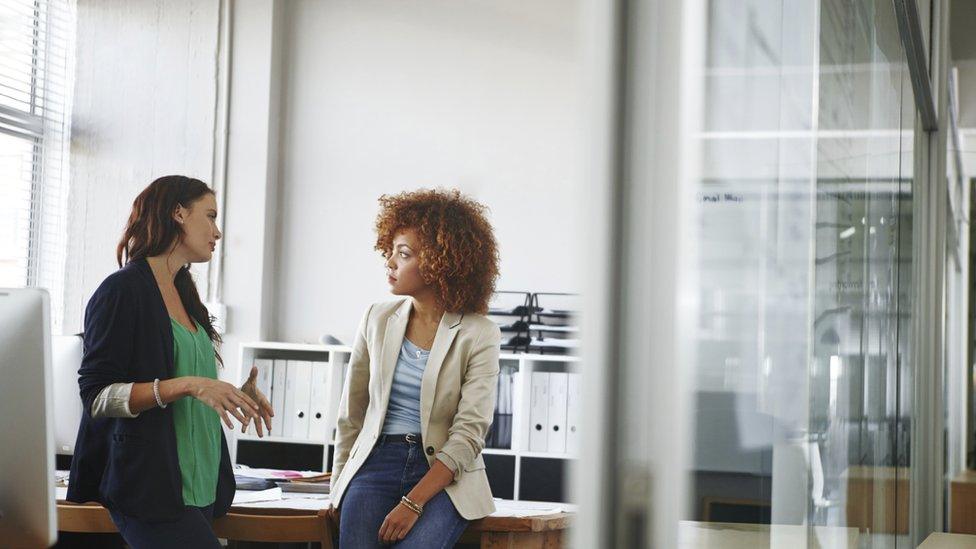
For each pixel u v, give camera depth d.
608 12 0.74
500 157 5.73
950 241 6.16
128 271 2.43
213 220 2.60
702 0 0.81
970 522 5.34
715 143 0.85
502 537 2.51
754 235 1.01
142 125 6.09
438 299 2.49
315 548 3.65
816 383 1.40
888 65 2.42
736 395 0.96
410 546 2.29
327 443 5.34
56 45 6.19
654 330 0.73
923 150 3.94
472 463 2.43
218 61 6.02
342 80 5.99
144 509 2.32
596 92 0.74
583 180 0.74
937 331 4.32
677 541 0.73
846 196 1.70
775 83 1.11
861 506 1.95
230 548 3.11
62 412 3.47
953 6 6.07
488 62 5.80
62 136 6.18
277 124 6.03
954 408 6.98
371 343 2.48
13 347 1.82
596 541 0.72
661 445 0.72
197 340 2.57
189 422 2.45
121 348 2.36
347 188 5.94
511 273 5.63
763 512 1.08
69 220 6.12
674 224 0.73
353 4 6.01
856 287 1.86
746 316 0.99
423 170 5.84
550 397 5.00
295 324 5.93
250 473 3.55
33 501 1.82
